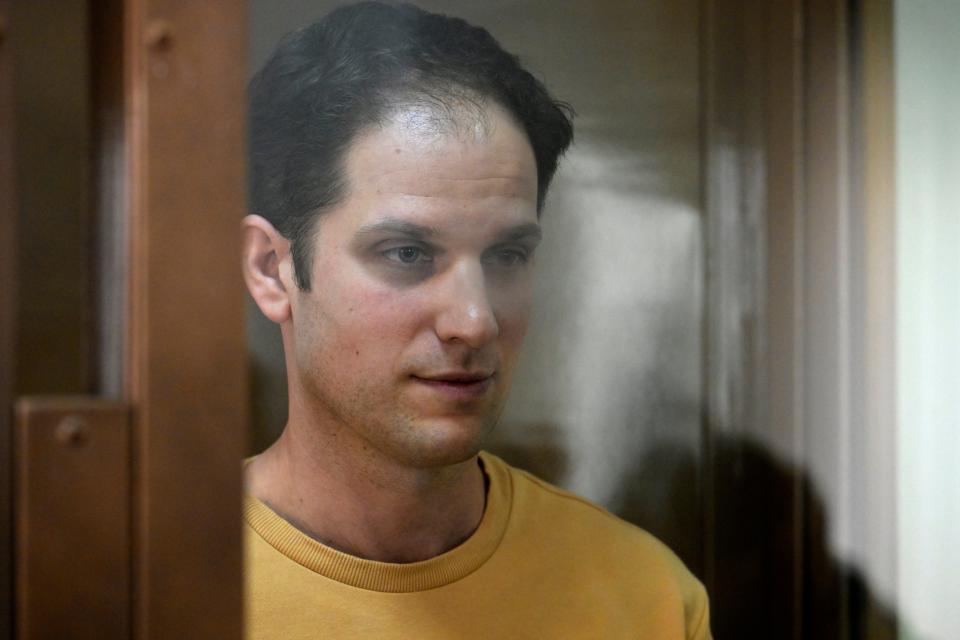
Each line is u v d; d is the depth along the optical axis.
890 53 1.61
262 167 1.21
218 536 0.64
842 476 1.62
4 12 0.59
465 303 1.13
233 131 0.64
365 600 1.10
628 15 1.60
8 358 0.60
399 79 1.19
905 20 1.62
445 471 1.15
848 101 1.62
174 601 0.62
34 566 0.59
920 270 1.62
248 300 1.33
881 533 1.61
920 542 1.63
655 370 1.63
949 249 1.63
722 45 1.65
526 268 1.23
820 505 1.64
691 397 1.65
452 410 1.13
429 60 1.21
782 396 1.66
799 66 1.64
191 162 0.63
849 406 1.63
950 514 1.63
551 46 1.55
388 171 1.15
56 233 0.72
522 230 1.21
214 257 0.64
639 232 1.62
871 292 1.60
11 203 0.60
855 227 1.62
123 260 0.64
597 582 1.23
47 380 0.71
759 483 1.68
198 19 0.63
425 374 1.13
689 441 1.65
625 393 1.61
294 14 1.34
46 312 0.71
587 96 1.58
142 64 0.61
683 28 1.64
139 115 0.61
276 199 1.20
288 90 1.21
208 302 0.64
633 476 1.62
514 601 1.17
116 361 0.65
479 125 1.19
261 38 1.33
